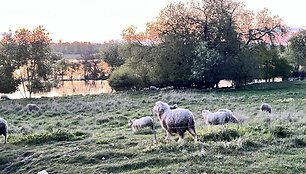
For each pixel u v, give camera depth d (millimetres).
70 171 14234
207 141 16734
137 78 60781
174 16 61219
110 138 18703
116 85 60688
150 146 15938
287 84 59875
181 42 58781
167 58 58812
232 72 57594
